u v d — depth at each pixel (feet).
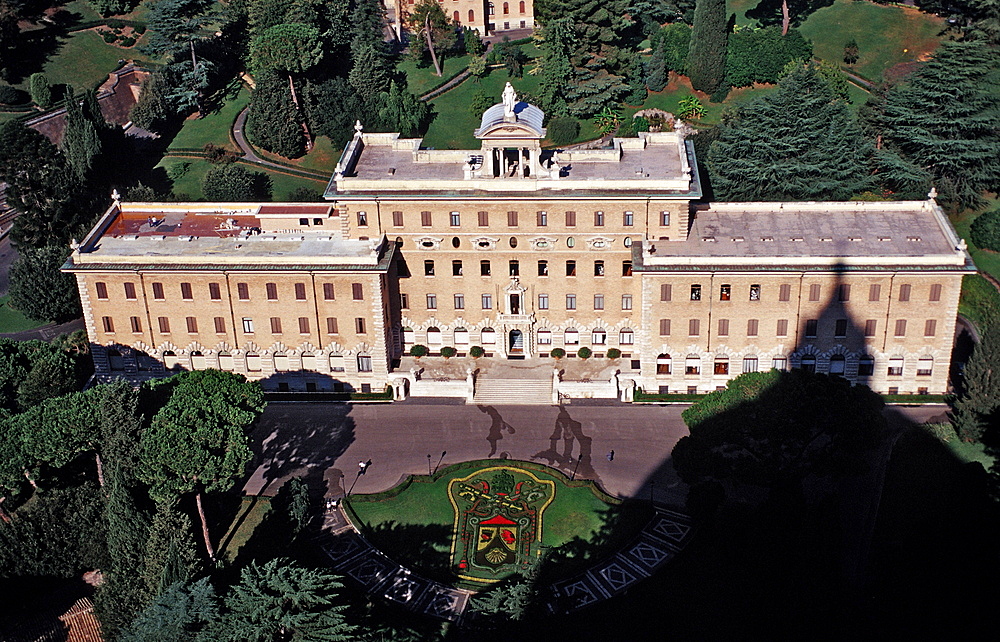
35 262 480.64
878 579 326.24
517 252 420.77
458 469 387.96
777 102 496.23
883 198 506.89
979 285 472.85
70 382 390.21
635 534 355.15
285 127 575.38
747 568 328.29
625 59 603.26
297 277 413.39
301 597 284.00
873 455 385.29
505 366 438.81
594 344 439.63
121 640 290.97
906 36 626.64
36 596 342.44
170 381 375.25
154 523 314.76
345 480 386.93
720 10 588.09
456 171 430.61
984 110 501.56
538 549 351.87
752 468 332.19
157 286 418.92
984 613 299.79
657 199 403.95
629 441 400.88
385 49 637.71
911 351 410.11
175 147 600.80
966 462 377.09
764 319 408.05
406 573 345.92
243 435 341.82
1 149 493.77
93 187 556.10
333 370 433.48
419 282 431.84
